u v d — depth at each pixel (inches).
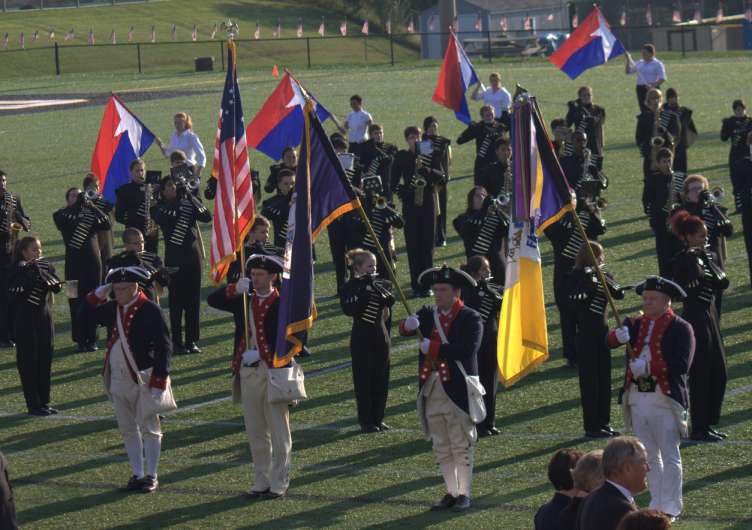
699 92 4722.0
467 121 3376.0
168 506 1347.2
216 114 4704.7
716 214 1796.3
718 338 1441.9
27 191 3395.7
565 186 1364.4
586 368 1475.1
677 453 1233.4
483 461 1429.6
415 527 1247.5
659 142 2445.9
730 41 7534.5
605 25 3681.1
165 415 1674.5
